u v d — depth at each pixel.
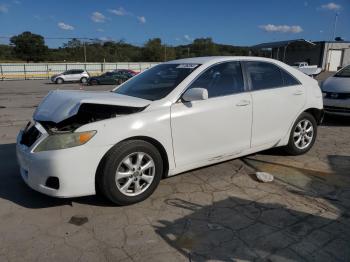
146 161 3.61
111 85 30.86
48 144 3.26
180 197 3.77
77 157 3.21
